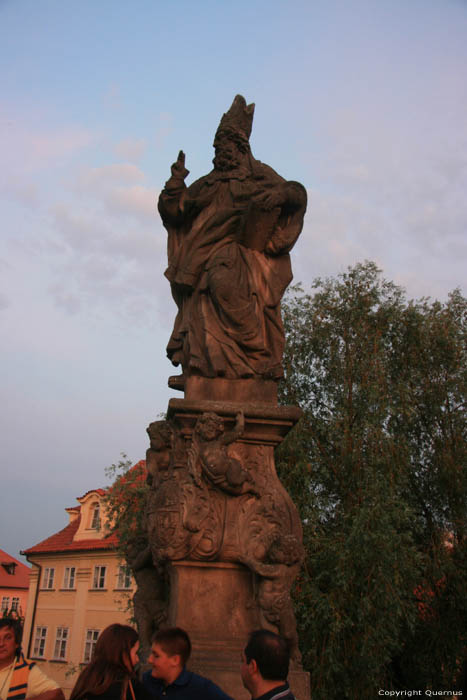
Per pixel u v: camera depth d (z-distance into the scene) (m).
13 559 50.84
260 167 6.87
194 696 3.18
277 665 2.89
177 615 5.13
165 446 5.92
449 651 14.15
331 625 12.14
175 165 6.66
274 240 6.52
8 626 3.66
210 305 6.21
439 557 14.49
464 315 17.34
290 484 13.80
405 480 14.50
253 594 5.26
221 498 5.38
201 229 6.52
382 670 13.82
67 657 33.09
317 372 16.12
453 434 15.73
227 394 5.96
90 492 35.28
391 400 15.26
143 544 5.98
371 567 12.50
